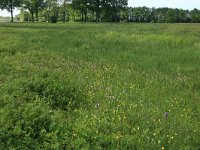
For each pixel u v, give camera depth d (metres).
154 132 6.66
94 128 6.36
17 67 12.37
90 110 7.86
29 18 127.62
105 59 16.22
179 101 9.09
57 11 115.56
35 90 8.70
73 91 8.98
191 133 6.79
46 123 6.29
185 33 33.03
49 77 9.51
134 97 9.19
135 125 6.94
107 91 9.55
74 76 11.48
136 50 19.22
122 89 9.96
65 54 17.95
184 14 133.62
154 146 6.10
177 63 15.29
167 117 7.40
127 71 13.00
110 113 7.58
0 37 25.83
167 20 133.50
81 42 22.77
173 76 12.72
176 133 6.70
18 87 8.72
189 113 8.14
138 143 6.11
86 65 14.18
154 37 25.47
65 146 5.71
